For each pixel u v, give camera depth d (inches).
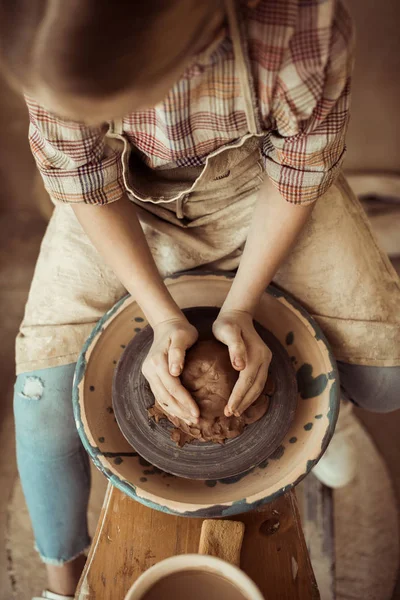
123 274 40.3
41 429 43.9
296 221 39.5
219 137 36.6
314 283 45.5
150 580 29.9
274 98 33.1
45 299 45.5
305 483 61.6
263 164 40.8
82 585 36.0
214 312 42.9
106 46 22.9
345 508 62.5
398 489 64.2
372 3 82.2
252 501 35.1
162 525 38.2
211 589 30.1
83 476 46.8
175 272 47.3
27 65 23.8
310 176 37.1
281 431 37.9
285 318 43.8
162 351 37.7
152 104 27.0
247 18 30.1
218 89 33.1
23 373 44.4
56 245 46.3
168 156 38.1
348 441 59.0
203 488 37.1
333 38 30.5
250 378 36.9
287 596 35.3
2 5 23.1
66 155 36.3
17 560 59.3
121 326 43.3
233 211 44.2
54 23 22.6
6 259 89.3
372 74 86.8
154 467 38.6
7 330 80.3
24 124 86.8
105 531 38.0
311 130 34.9
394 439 68.8
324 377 40.8
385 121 89.7
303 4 29.5
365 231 47.9
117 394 39.4
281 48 30.7
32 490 45.4
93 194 38.2
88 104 24.8
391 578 57.5
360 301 45.1
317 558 57.7
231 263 47.3
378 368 45.3
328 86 32.4
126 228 40.2
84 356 41.5
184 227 45.2
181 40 24.4
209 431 37.4
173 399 36.9
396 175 92.4
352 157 93.2
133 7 22.5
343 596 56.6
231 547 35.4
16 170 91.4
